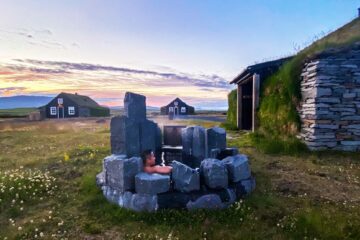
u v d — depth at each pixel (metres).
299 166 8.95
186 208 5.70
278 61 16.12
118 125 7.62
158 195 5.74
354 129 10.88
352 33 12.78
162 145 9.52
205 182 6.02
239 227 5.05
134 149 7.79
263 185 7.11
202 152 8.35
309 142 11.05
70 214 5.85
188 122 35.38
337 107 10.84
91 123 39.44
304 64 11.93
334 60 10.88
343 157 10.02
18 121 44.06
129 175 6.11
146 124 8.38
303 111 11.79
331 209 5.64
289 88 12.63
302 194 6.52
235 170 6.35
